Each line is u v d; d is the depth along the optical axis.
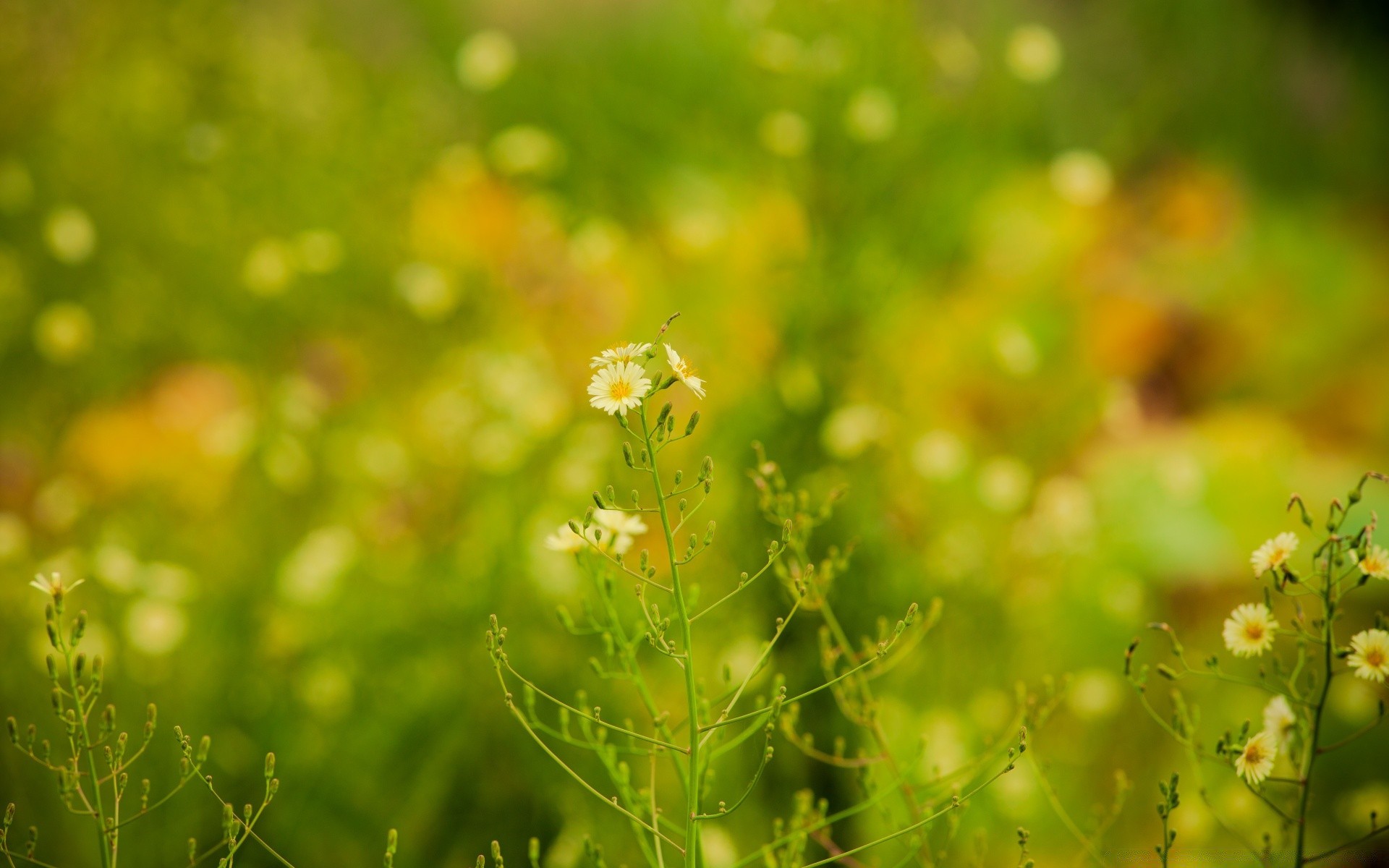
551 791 1.87
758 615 1.85
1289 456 2.95
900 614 1.86
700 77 2.67
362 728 1.91
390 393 2.76
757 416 1.91
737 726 1.82
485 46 2.54
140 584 1.94
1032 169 3.12
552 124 2.92
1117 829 1.89
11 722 1.47
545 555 1.95
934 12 2.56
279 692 1.94
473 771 1.89
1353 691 1.98
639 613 1.87
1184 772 1.94
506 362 2.32
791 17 2.07
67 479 2.45
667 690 1.90
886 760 1.62
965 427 2.48
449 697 1.92
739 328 2.04
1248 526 2.69
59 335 2.58
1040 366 2.72
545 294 2.51
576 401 2.31
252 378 2.87
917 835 1.60
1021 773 1.85
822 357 1.92
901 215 1.99
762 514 1.86
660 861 1.51
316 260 2.70
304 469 2.34
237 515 2.33
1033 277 2.93
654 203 2.47
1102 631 2.15
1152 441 3.02
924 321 2.40
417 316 2.77
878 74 2.02
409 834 1.86
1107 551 2.41
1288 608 2.36
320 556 2.02
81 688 1.50
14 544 2.02
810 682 1.81
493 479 2.14
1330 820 1.90
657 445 1.47
